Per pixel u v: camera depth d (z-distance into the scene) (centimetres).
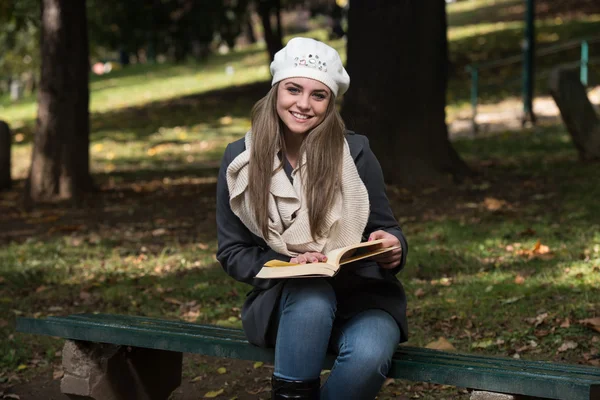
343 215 442
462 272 900
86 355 520
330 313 422
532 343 675
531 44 2081
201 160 2056
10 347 758
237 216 457
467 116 2286
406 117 1416
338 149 444
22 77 5072
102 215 1388
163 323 522
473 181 1424
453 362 423
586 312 722
